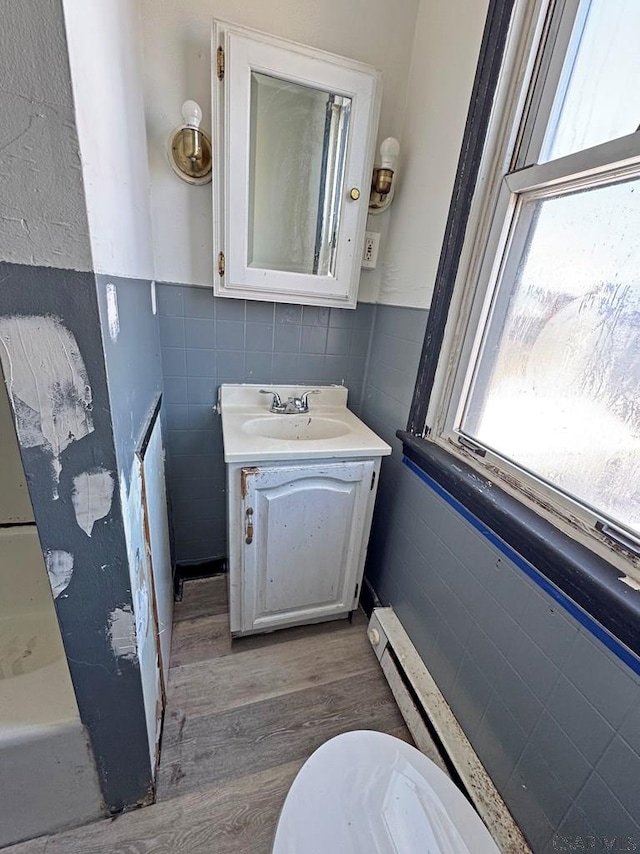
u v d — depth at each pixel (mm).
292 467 1114
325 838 724
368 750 873
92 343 553
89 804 873
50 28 422
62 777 814
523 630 825
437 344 1106
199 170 1121
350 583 1388
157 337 1208
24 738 745
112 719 798
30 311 517
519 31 813
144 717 820
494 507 851
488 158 910
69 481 611
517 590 835
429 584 1165
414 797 799
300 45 1024
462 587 1018
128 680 776
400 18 1148
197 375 1362
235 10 1032
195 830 887
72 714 781
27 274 502
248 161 1097
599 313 711
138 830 882
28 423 563
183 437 1433
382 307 1411
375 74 1102
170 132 1082
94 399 580
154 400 1104
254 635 1390
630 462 667
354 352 1506
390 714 1169
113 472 628
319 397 1515
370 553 1580
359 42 1143
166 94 1054
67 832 873
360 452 1163
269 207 1196
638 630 582
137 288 883
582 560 687
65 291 521
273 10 1055
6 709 787
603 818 660
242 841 874
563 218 775
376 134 1169
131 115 853
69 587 675
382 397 1431
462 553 1014
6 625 1059
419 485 1206
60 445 588
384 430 1423
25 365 537
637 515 661
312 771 818
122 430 681
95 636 721
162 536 1208
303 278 1262
